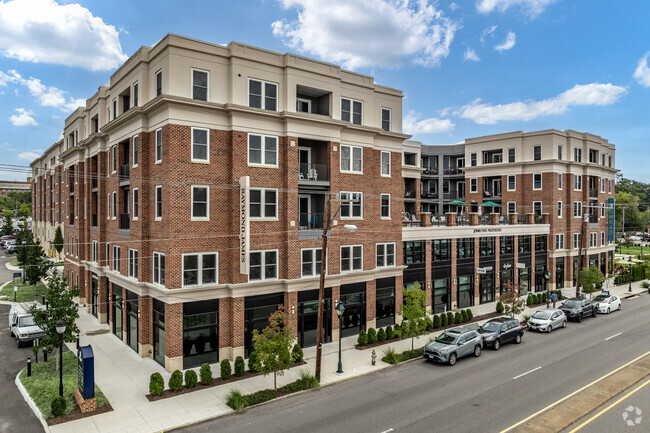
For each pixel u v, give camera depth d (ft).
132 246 81.41
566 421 50.93
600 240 174.50
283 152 79.82
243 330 74.90
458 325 101.71
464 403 57.36
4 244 263.08
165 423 51.88
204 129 72.33
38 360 74.43
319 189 86.43
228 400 57.11
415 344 86.53
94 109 105.29
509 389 62.39
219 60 73.87
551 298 124.36
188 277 70.90
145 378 66.59
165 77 70.03
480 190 170.19
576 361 75.92
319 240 84.43
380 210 97.71
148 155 77.10
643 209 400.47
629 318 115.14
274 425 51.39
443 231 114.93
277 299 79.61
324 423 51.78
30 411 55.47
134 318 81.92
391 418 52.90
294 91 80.23
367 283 93.30
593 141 167.12
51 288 69.82
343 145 89.10
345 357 78.18
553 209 150.20
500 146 164.35
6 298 126.11
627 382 64.34
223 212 74.13
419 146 173.88
